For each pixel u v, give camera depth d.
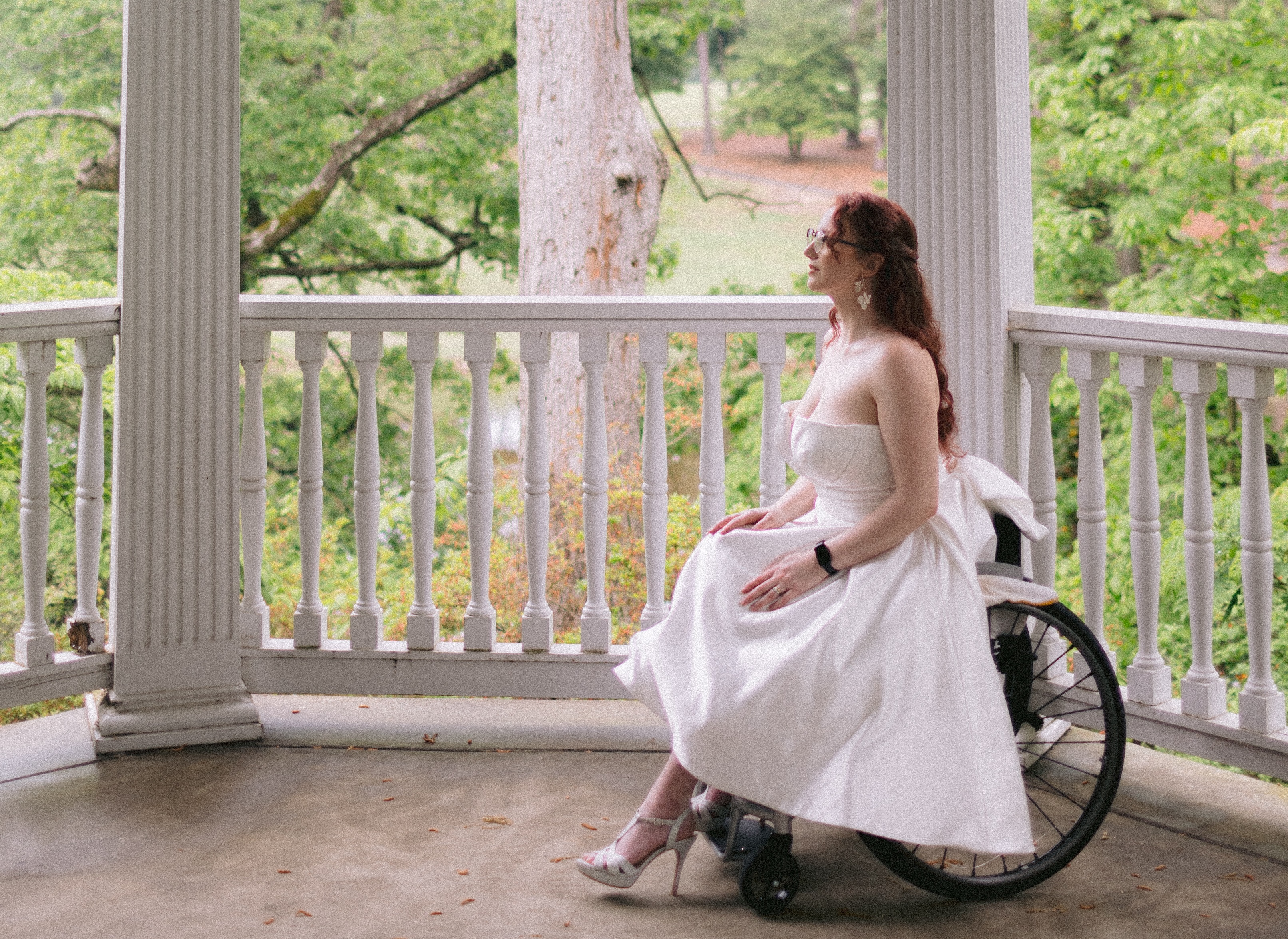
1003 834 2.37
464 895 2.65
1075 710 3.25
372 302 3.39
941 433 2.66
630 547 5.54
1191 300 8.47
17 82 10.59
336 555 8.91
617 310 3.37
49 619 6.71
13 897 2.62
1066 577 8.05
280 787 3.17
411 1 10.90
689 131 17.84
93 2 10.41
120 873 2.73
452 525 5.89
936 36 3.20
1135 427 3.10
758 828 2.75
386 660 3.55
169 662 3.41
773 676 2.43
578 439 7.73
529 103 7.79
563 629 6.23
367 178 11.30
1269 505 2.95
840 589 2.51
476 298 3.38
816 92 17.41
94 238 10.62
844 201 2.56
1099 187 9.48
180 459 3.36
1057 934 2.51
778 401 3.42
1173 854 2.82
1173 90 8.63
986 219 3.23
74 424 6.87
